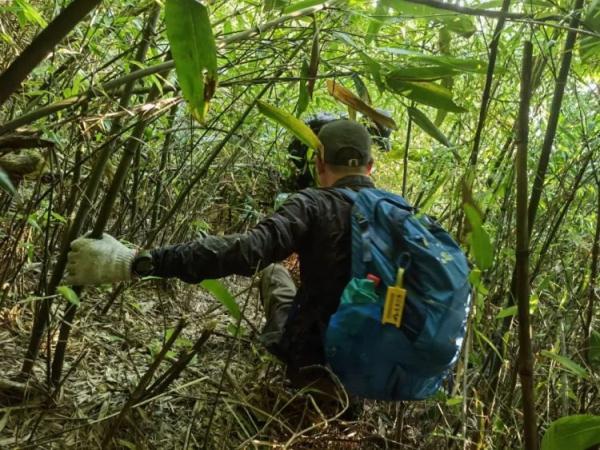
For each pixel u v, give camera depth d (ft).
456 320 4.75
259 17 6.54
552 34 5.26
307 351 5.64
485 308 5.44
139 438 4.98
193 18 2.81
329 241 5.26
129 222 8.13
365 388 5.08
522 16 3.95
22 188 6.53
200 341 4.23
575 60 5.93
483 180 5.87
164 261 4.69
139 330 6.75
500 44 5.51
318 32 4.50
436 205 7.25
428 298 4.77
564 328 5.76
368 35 5.11
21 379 5.20
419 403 6.11
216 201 9.78
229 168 8.66
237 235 4.91
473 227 3.28
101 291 7.04
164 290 7.86
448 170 5.36
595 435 3.19
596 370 5.47
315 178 8.36
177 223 8.37
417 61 4.79
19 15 5.09
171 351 6.36
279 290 6.63
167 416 5.45
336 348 4.93
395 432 5.58
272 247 5.03
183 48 2.90
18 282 6.26
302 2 4.43
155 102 4.19
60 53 5.57
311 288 5.49
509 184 5.19
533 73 5.27
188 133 8.46
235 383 5.59
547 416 4.92
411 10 4.80
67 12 2.51
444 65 4.57
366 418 6.00
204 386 5.94
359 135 5.75
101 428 4.99
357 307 4.83
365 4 5.38
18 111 6.24
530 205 4.94
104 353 6.10
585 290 5.91
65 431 4.56
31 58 2.53
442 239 5.07
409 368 4.91
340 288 5.31
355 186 5.67
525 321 3.35
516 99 6.02
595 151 5.68
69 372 5.15
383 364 4.90
